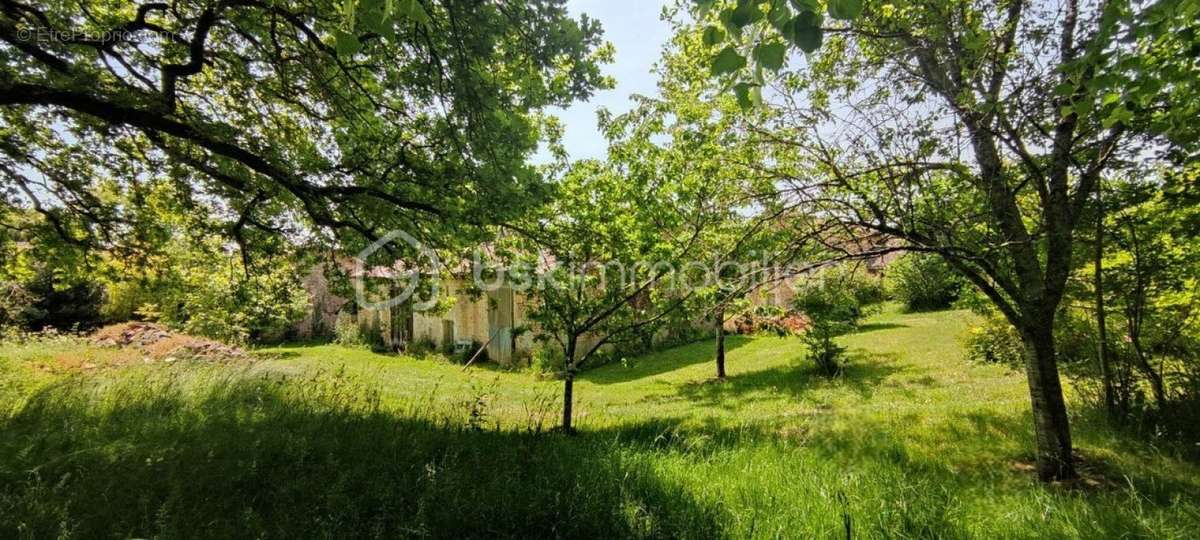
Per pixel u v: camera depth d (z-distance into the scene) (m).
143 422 4.90
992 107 3.71
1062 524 3.41
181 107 5.99
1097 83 2.82
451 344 18.72
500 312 17.61
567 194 6.59
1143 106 3.34
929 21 4.08
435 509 3.53
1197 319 5.22
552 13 4.18
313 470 4.04
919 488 3.96
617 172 6.94
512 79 4.90
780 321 11.09
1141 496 3.80
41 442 4.07
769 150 5.11
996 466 4.80
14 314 14.02
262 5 4.71
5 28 4.45
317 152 6.78
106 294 18.31
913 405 7.73
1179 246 4.97
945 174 4.45
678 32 6.52
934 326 15.98
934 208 4.34
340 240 6.85
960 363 10.93
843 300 8.68
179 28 5.65
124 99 4.80
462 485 3.87
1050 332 4.45
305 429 5.04
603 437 6.05
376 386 8.86
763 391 10.58
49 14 5.15
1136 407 5.46
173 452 4.00
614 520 3.48
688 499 3.83
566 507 3.65
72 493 3.23
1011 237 4.30
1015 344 8.19
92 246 7.18
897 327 16.56
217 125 5.65
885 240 4.30
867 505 3.68
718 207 5.97
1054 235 4.12
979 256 3.91
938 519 3.48
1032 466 4.78
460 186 5.68
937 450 5.31
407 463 4.35
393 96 5.85
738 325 12.76
